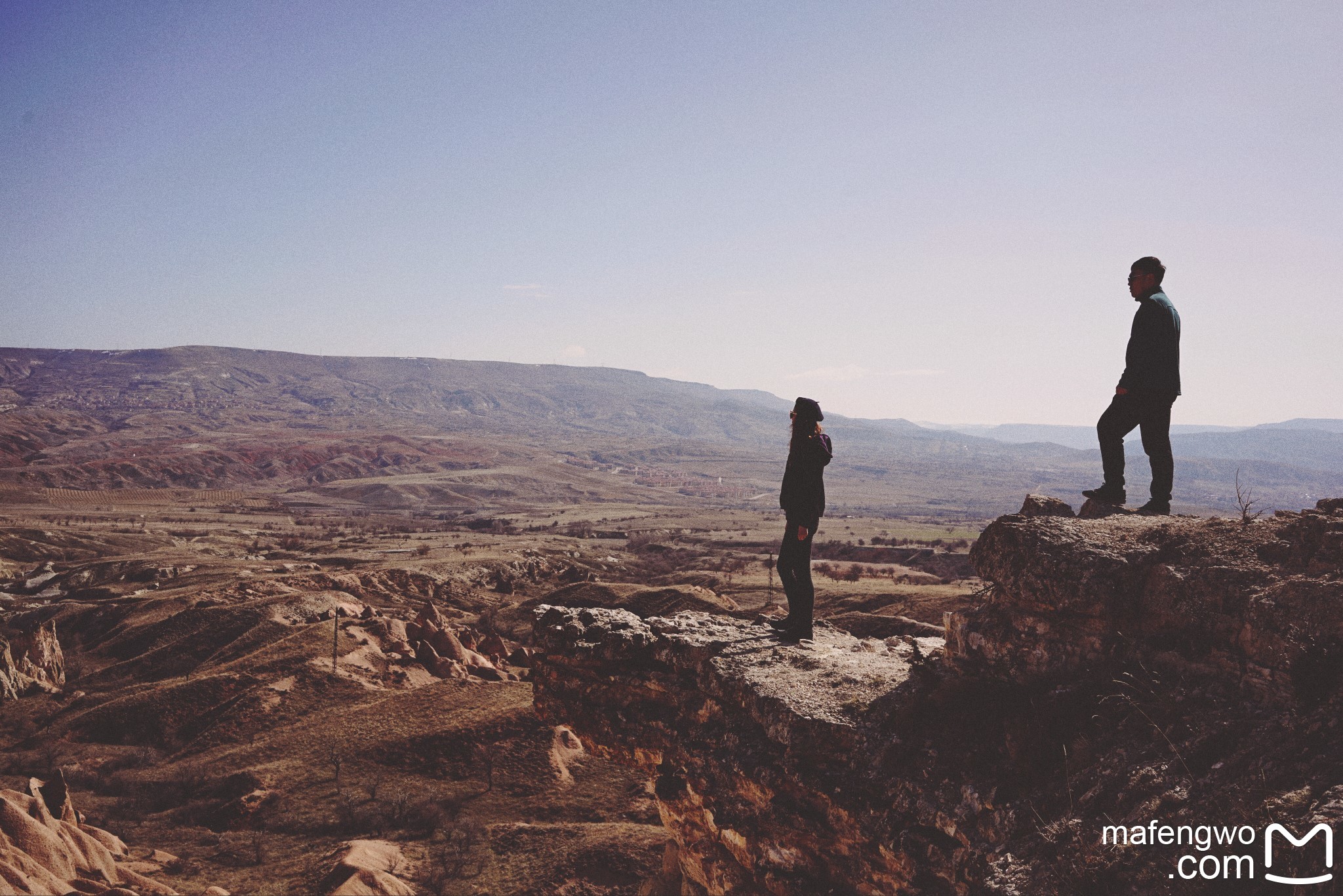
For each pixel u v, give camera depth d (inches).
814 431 393.1
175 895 1846.7
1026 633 292.2
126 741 3875.5
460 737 3403.1
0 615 6594.5
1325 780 195.8
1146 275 346.3
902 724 297.0
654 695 405.7
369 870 2252.7
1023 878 227.0
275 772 3280.0
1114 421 347.9
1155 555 280.2
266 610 5575.8
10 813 1605.6
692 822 387.2
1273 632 232.4
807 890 304.2
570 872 2368.4
